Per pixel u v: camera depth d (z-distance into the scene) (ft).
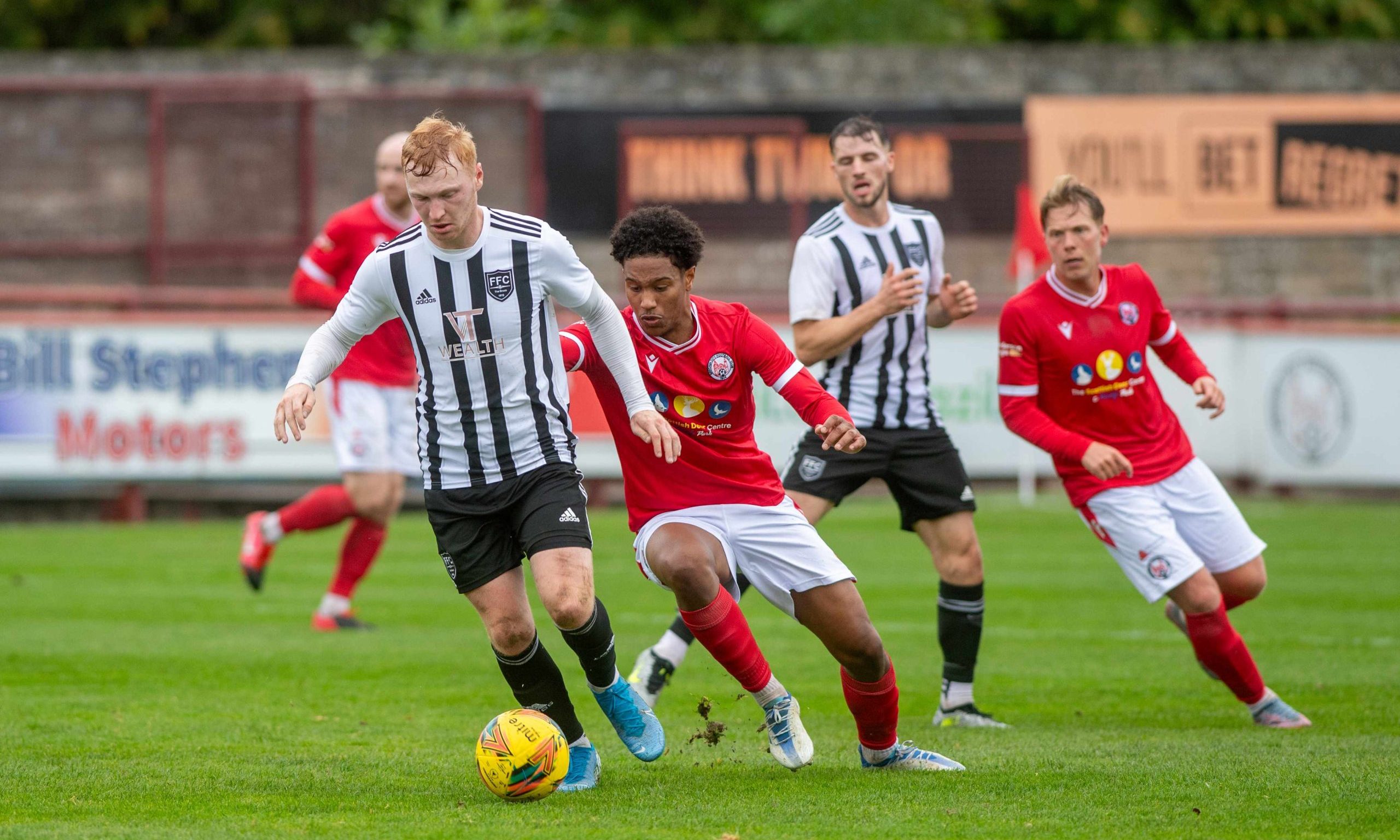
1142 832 46.42
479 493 51.85
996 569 128.16
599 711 70.49
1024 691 77.15
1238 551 69.21
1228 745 61.46
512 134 221.87
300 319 162.40
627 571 127.95
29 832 46.60
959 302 69.15
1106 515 68.08
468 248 50.72
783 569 53.78
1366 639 93.09
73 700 72.33
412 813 49.34
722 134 222.07
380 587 119.75
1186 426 177.78
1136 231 232.12
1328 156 232.12
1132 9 297.33
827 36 280.31
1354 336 175.83
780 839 45.68
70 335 159.33
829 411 52.95
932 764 56.13
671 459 50.96
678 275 52.24
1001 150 227.40
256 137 216.74
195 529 163.12
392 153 98.37
